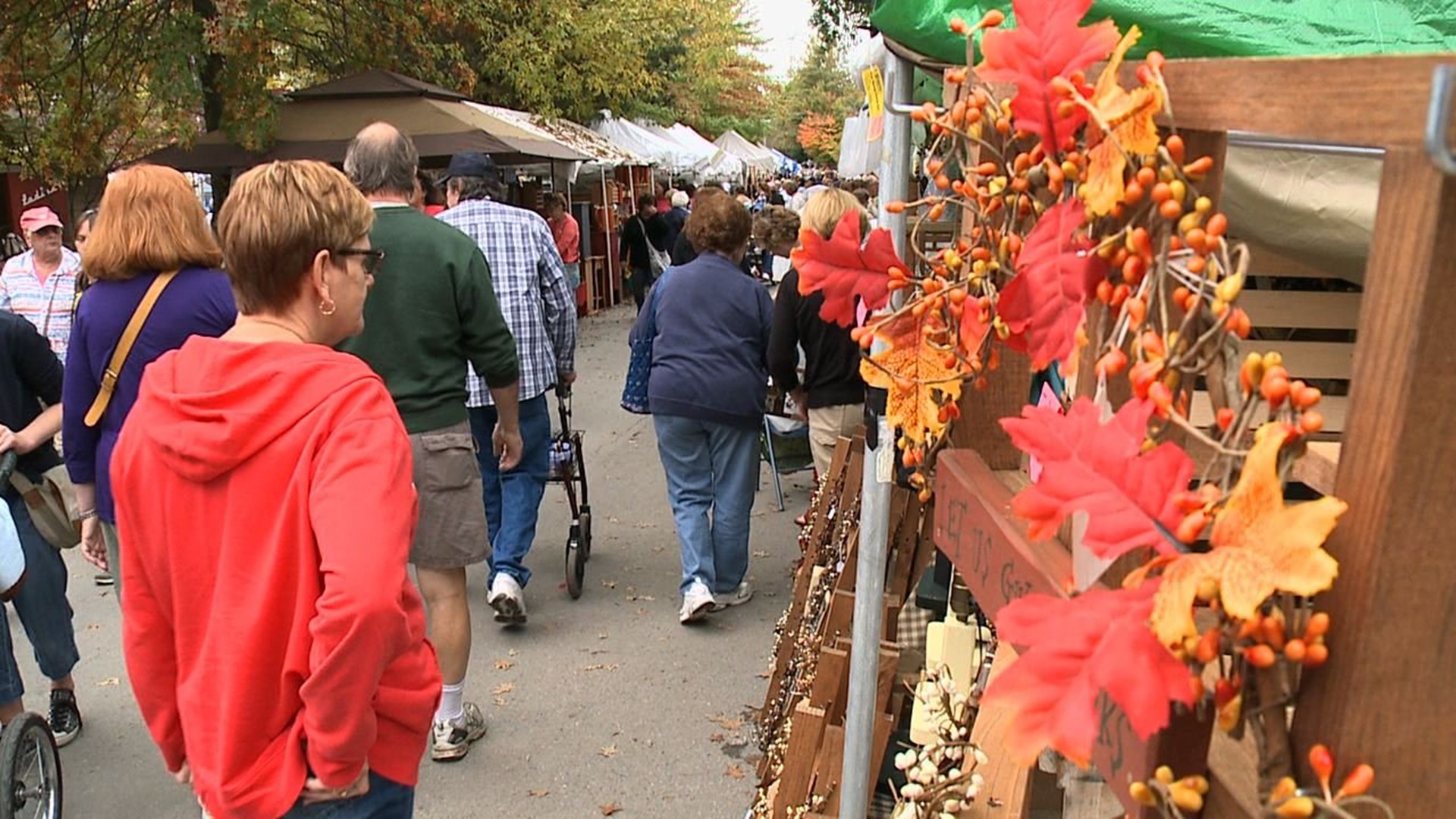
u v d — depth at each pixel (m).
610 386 10.73
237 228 1.75
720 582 4.88
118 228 2.91
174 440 1.63
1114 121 0.87
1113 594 0.75
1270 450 0.68
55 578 3.70
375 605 1.54
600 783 3.53
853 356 4.31
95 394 2.98
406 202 3.48
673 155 19.44
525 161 12.82
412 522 1.69
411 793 1.89
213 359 1.70
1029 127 1.01
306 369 1.68
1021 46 0.99
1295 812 0.67
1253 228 1.50
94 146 10.74
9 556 3.12
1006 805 2.03
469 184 4.59
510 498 4.62
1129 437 0.76
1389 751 0.67
